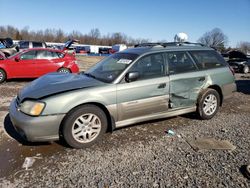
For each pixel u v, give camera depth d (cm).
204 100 521
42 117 358
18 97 409
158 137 439
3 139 414
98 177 314
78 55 3609
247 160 362
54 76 470
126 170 331
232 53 1770
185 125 504
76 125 383
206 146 405
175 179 313
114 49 3906
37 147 389
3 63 956
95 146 399
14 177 310
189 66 500
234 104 695
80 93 380
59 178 310
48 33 7419
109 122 421
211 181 310
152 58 458
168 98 465
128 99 420
